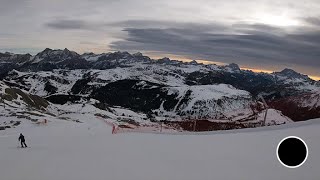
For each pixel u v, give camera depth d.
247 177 14.52
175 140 32.22
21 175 20.05
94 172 19.16
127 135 49.12
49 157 28.39
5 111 144.38
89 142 42.25
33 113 147.50
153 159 22.14
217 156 20.44
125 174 18.00
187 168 18.11
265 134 25.16
